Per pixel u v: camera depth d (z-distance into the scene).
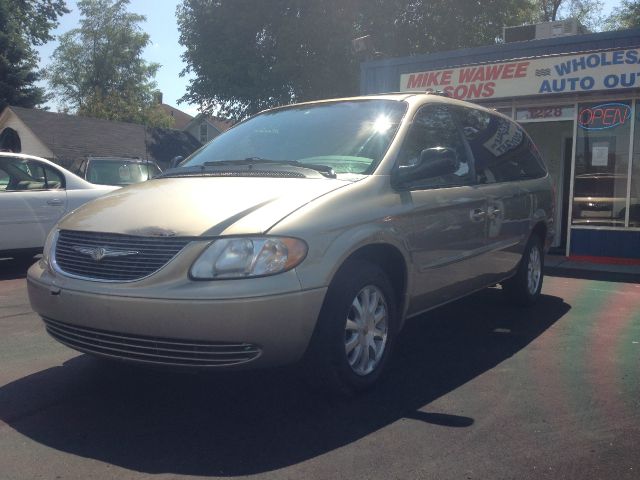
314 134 4.84
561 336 5.48
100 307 3.47
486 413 3.76
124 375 4.41
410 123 4.73
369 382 4.02
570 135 12.41
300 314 3.45
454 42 26.36
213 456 3.21
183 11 27.33
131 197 4.06
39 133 27.00
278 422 3.63
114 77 56.53
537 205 6.44
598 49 10.54
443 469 3.07
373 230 3.90
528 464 3.12
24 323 5.87
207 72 26.39
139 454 3.24
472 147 5.48
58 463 3.14
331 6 24.81
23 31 39.06
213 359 3.37
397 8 25.30
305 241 3.51
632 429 3.53
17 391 4.11
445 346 5.18
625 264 10.30
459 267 4.94
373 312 4.05
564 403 3.91
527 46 11.33
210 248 3.38
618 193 10.55
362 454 3.23
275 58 25.91
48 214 8.75
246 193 3.81
